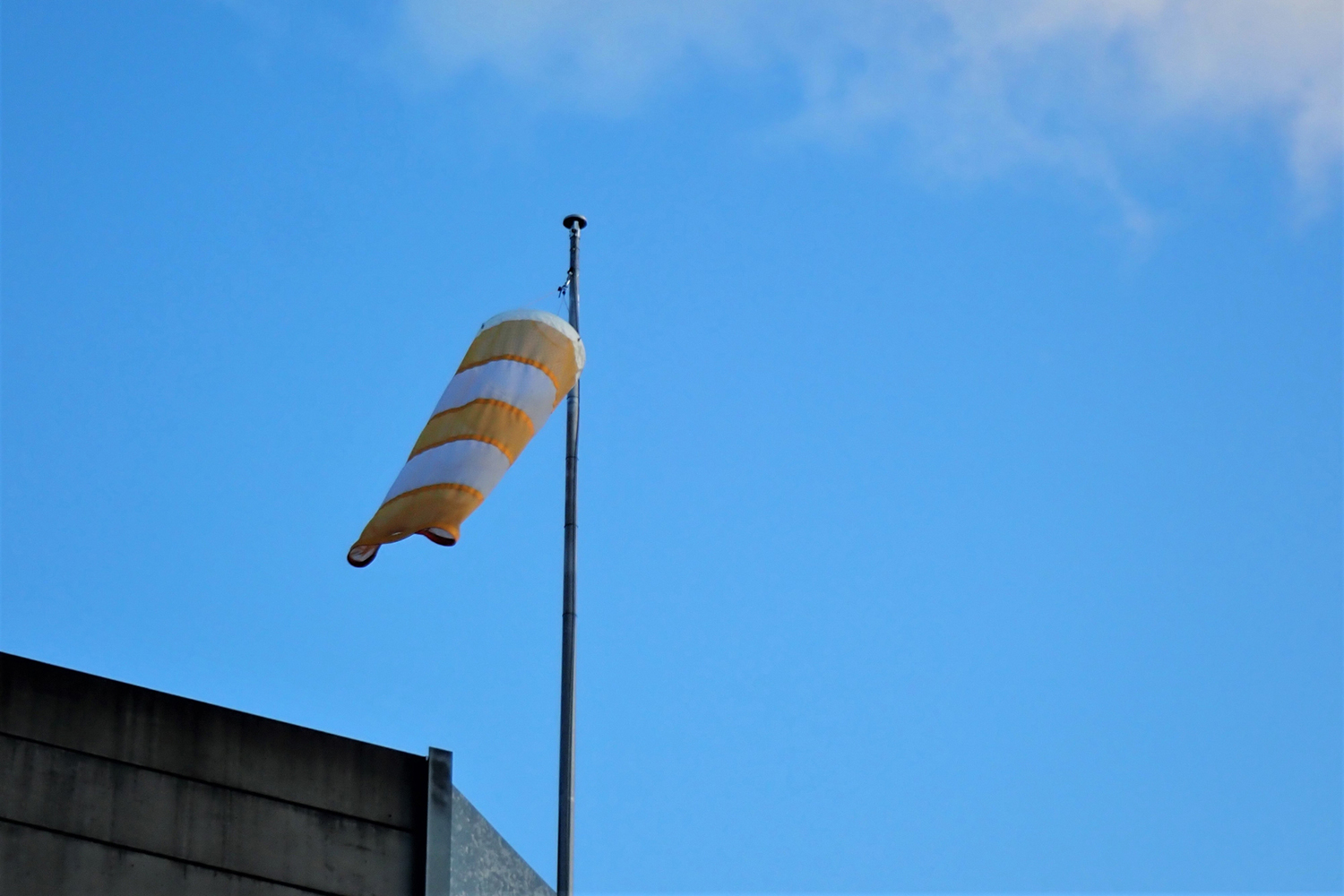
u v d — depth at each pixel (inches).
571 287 2143.2
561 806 1831.9
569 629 1919.3
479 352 2079.2
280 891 1697.8
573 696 1886.1
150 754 1700.3
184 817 1690.5
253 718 1758.1
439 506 1952.5
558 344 2078.0
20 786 1640.0
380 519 1963.6
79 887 1626.5
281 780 1742.1
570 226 2176.4
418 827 1777.8
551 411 2052.2
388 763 1797.5
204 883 1673.2
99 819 1658.5
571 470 2023.9
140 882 1649.9
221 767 1723.7
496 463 1989.4
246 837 1706.4
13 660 1683.1
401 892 1742.1
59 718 1679.4
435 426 2026.3
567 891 1800.0
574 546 1972.2
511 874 1815.9
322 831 1738.4
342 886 1724.9
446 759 1817.2
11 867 1610.5
